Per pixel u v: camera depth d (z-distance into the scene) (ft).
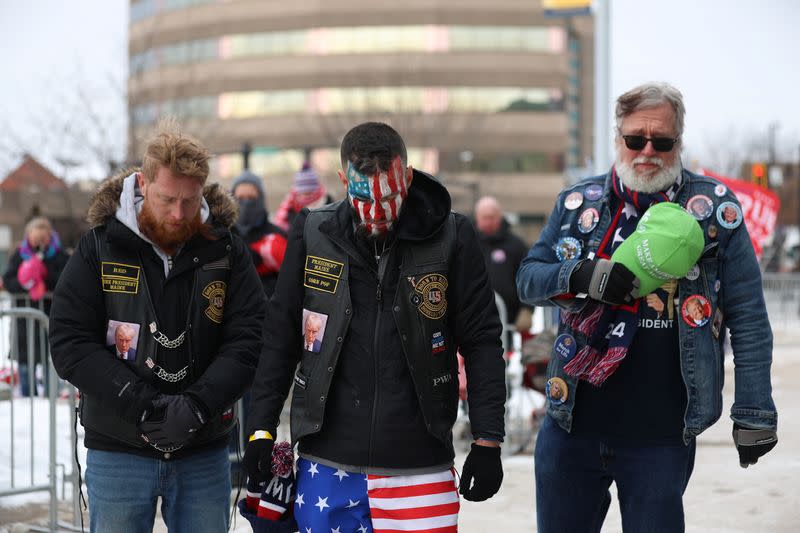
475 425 9.91
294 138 226.17
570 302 10.56
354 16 228.84
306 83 229.04
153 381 10.23
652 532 10.40
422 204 9.93
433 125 209.26
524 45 232.73
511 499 19.34
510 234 29.25
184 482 10.43
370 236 9.81
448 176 202.28
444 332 9.92
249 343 10.50
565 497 10.93
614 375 10.43
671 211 10.08
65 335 10.06
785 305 63.00
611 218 10.78
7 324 31.24
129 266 10.18
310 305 9.98
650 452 10.37
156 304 10.23
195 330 10.33
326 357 9.84
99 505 10.29
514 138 232.32
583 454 10.68
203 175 9.99
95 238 10.27
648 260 9.89
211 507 10.55
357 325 9.81
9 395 17.72
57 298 10.19
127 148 97.55
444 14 228.63
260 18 233.35
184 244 10.26
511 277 28.84
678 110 10.37
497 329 10.19
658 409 10.35
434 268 9.86
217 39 237.66
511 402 27.73
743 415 10.35
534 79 232.73
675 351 10.33
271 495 10.28
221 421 10.58
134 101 100.53
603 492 11.03
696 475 21.03
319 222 10.08
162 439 9.91
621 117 10.55
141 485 10.22
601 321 10.41
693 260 9.99
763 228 26.71
